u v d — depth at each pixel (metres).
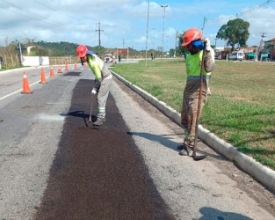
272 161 3.88
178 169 4.11
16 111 7.72
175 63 48.75
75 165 4.15
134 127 6.31
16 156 4.45
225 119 6.18
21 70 28.66
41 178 3.72
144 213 3.00
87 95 10.90
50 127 6.12
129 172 3.97
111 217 2.91
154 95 10.08
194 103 4.53
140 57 101.50
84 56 5.80
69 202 3.16
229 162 4.40
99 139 5.37
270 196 3.41
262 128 5.46
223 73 25.14
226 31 84.69
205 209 3.11
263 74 23.83
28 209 3.03
